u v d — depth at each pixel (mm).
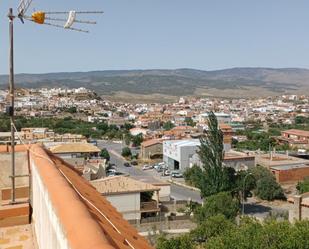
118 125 149250
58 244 4258
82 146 62062
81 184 6887
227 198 41594
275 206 55875
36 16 7031
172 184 69562
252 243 19703
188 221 43281
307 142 103812
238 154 76125
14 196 7773
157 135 114375
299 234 19344
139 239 5227
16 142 10320
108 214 5430
